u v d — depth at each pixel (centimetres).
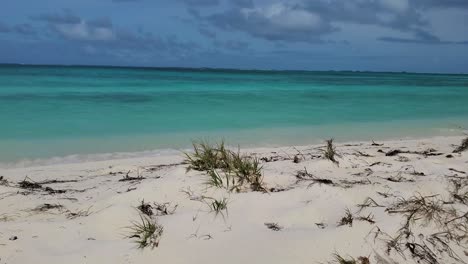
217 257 293
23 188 469
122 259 290
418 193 402
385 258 299
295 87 3159
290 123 1188
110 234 322
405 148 770
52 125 1066
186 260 291
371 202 378
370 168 525
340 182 442
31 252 294
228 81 3959
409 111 1567
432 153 674
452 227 336
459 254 312
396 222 334
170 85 2952
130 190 418
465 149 673
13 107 1399
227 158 458
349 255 297
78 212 370
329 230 320
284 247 301
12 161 686
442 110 1622
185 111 1430
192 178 413
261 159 600
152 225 319
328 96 2272
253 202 363
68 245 304
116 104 1597
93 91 2164
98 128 1044
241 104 1706
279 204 364
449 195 400
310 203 367
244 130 1048
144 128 1061
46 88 2261
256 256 293
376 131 1070
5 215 365
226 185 399
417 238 320
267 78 5153
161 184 402
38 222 337
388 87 3494
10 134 927
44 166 642
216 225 328
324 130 1071
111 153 766
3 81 2802
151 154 761
